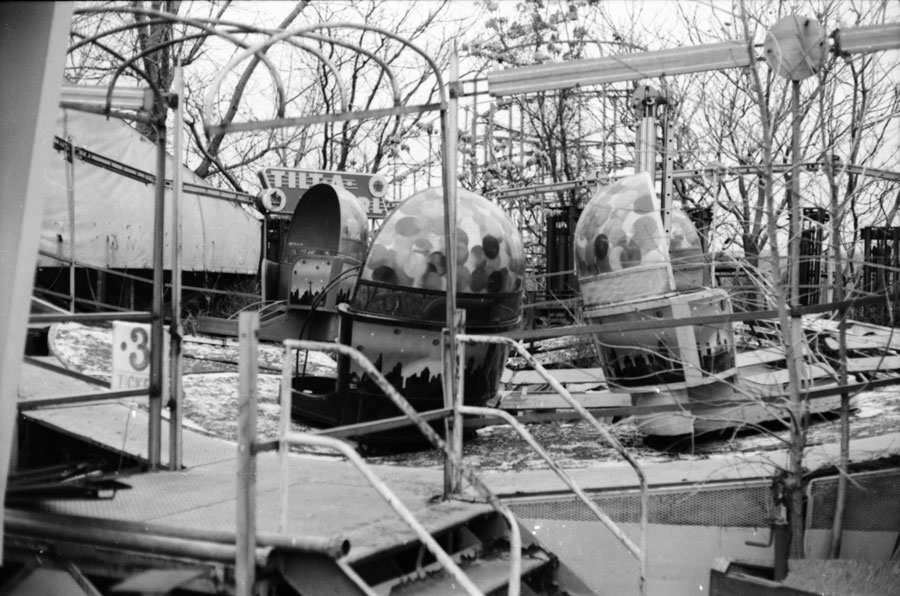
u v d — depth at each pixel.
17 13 4.44
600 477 6.46
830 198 6.86
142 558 4.54
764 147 5.86
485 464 7.24
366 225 15.01
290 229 15.23
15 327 4.58
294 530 4.79
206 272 20.27
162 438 6.82
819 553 5.97
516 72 5.90
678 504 6.13
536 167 18.78
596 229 7.84
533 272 18.33
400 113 5.37
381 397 7.91
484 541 5.71
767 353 9.20
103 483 5.44
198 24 4.82
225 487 5.71
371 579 4.77
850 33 5.70
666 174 9.48
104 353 9.88
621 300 7.65
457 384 5.86
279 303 16.00
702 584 6.00
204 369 11.51
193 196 19.62
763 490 6.03
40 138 4.50
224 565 4.28
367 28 5.12
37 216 4.57
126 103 6.13
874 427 7.52
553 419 6.62
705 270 9.97
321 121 4.97
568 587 5.80
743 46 5.86
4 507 4.96
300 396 8.55
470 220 8.05
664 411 6.51
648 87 9.60
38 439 7.07
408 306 7.86
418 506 5.60
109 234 15.91
